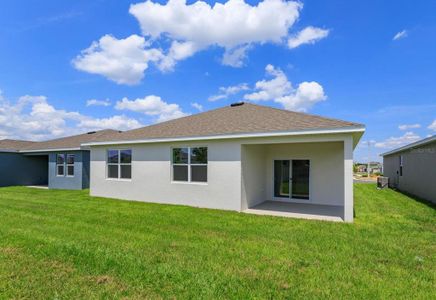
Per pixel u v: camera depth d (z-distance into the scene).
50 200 12.18
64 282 3.75
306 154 11.62
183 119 13.99
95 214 8.75
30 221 7.50
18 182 20.62
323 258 4.78
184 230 6.70
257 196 11.23
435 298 3.42
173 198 11.22
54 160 18.95
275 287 3.65
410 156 15.95
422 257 4.91
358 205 11.30
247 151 10.29
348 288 3.65
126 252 4.91
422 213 9.38
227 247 5.35
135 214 8.82
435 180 11.87
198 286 3.64
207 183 10.41
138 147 12.35
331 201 11.05
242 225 7.31
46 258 4.59
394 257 4.88
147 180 12.01
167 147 11.46
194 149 10.88
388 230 6.85
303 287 3.66
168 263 4.43
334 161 11.11
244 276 3.98
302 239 5.97
